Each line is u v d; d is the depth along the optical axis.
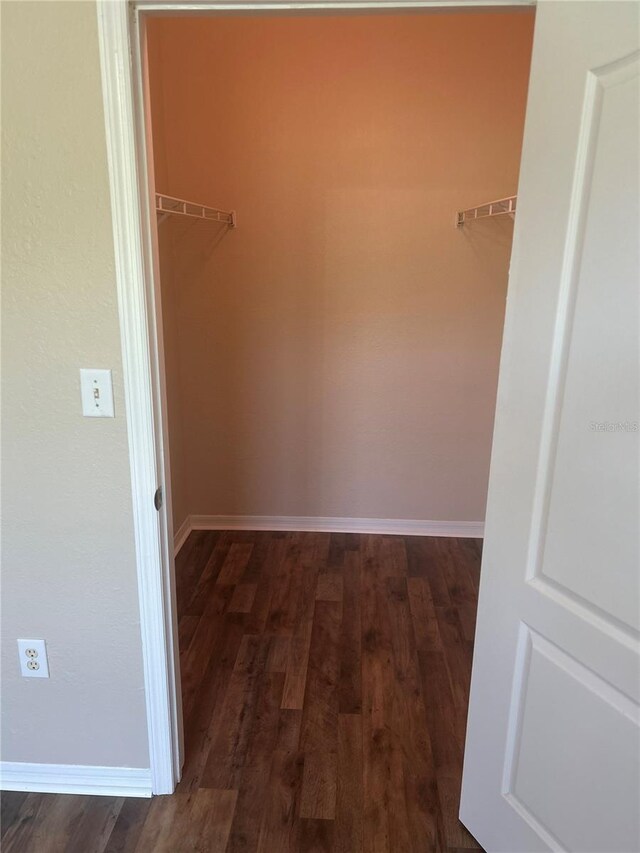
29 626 1.58
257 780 1.74
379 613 2.60
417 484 3.31
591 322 1.06
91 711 1.64
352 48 2.70
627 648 1.07
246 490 3.36
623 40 0.95
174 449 3.08
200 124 2.82
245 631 2.46
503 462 1.31
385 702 2.06
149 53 2.60
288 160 2.85
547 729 1.29
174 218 2.95
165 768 1.67
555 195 1.11
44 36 1.19
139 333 1.35
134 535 1.49
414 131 2.79
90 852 1.53
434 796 1.70
